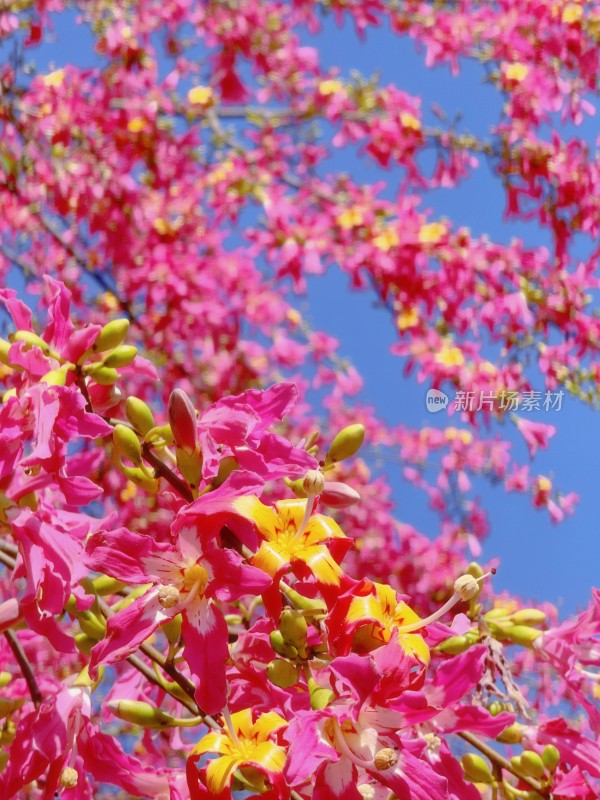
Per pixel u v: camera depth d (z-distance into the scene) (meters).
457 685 1.58
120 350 1.91
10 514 1.84
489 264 5.96
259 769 1.55
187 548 1.58
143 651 1.98
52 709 1.96
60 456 1.79
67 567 1.79
